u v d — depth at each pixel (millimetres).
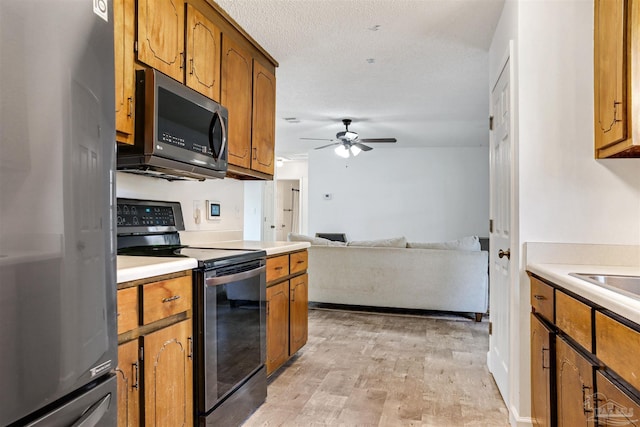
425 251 4727
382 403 2492
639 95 1658
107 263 974
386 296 4848
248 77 2943
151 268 1566
